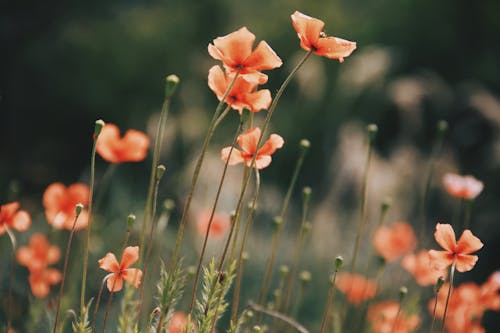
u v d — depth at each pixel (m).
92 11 12.06
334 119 8.97
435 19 11.08
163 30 11.31
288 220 6.34
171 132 6.50
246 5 11.80
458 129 9.38
